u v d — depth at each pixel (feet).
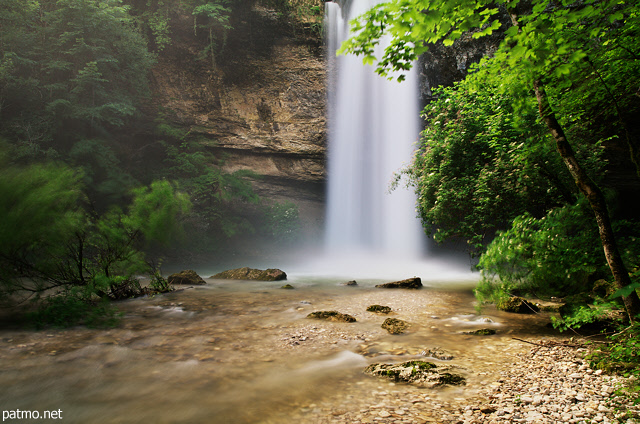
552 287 20.66
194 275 43.96
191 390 12.78
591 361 13.84
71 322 23.04
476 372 13.99
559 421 9.64
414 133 84.38
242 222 90.89
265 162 95.71
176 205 34.86
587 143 26.50
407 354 16.69
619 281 11.83
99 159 68.59
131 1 82.79
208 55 88.58
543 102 13.28
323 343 18.58
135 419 10.76
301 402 11.65
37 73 66.33
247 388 12.90
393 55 11.73
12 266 24.94
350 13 93.09
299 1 92.68
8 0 61.31
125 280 32.78
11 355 16.71
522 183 26.99
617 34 14.26
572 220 18.75
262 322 23.36
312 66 93.97
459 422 9.90
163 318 24.62
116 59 68.90
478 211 30.60
